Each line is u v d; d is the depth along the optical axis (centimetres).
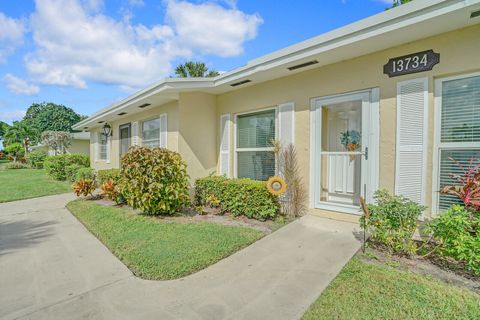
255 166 610
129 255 339
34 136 3331
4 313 227
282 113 537
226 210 553
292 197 510
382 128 405
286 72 504
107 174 784
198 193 617
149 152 522
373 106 415
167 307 234
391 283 260
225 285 269
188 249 352
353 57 431
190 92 650
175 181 532
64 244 397
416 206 317
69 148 2297
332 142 478
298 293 251
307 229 430
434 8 299
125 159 535
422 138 367
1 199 775
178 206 547
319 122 485
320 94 477
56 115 4206
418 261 308
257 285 268
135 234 418
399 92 387
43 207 671
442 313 213
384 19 335
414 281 262
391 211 318
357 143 443
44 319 219
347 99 446
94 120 1127
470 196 296
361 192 432
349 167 455
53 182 1194
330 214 477
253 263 318
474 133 335
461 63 336
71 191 927
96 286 271
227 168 662
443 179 356
